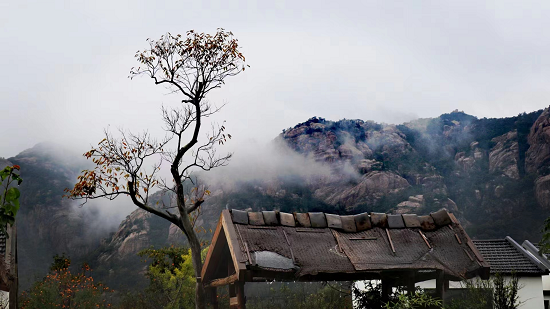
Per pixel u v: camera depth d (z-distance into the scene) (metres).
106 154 14.66
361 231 13.36
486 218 99.06
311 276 12.49
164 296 27.34
